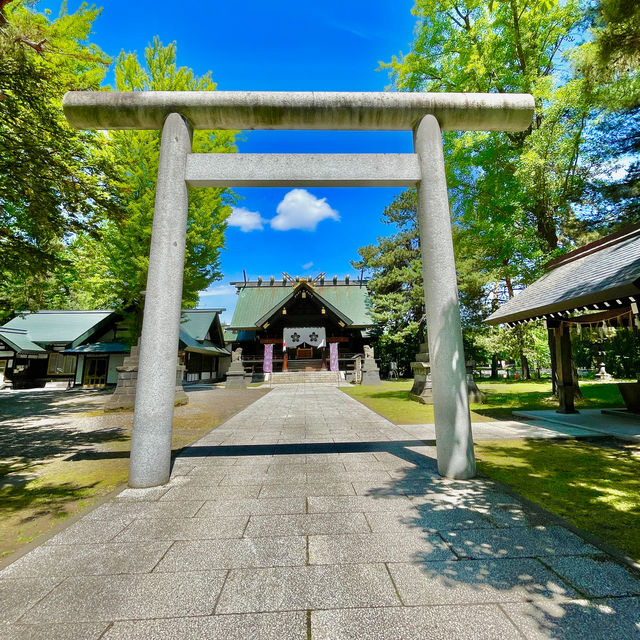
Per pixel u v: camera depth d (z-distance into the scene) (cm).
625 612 171
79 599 188
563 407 802
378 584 197
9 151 557
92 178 678
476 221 1246
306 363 2778
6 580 206
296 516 290
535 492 339
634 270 514
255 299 3052
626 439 551
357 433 639
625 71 521
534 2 1038
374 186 461
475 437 582
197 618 172
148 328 388
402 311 2434
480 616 170
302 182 443
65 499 344
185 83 1317
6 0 432
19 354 2120
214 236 1470
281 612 175
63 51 567
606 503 310
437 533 256
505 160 1130
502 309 973
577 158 1033
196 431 695
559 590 189
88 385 2172
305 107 432
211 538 255
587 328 962
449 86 1248
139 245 1340
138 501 327
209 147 1358
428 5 1195
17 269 684
